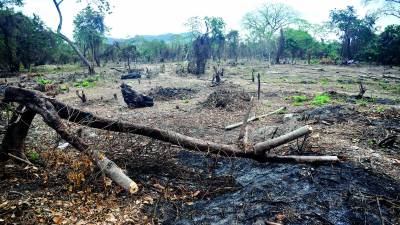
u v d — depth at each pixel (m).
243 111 11.30
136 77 25.03
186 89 17.02
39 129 8.37
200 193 4.75
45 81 20.58
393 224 3.66
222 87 18.27
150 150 6.09
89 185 4.69
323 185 4.37
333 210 3.86
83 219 3.89
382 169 5.19
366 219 3.71
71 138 4.77
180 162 5.90
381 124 8.25
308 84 20.34
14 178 4.86
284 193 4.29
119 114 11.13
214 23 48.25
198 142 5.30
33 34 34.84
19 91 4.95
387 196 4.19
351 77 25.20
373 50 43.19
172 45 61.19
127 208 4.25
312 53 55.62
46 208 4.03
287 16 63.72
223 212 4.08
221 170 5.56
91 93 16.97
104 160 4.45
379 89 17.98
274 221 3.75
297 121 8.71
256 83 20.78
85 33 45.41
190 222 3.96
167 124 9.41
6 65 33.16
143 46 65.38
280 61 49.75
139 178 5.11
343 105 10.45
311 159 5.03
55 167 5.41
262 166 5.37
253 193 4.40
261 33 64.19
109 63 51.75
